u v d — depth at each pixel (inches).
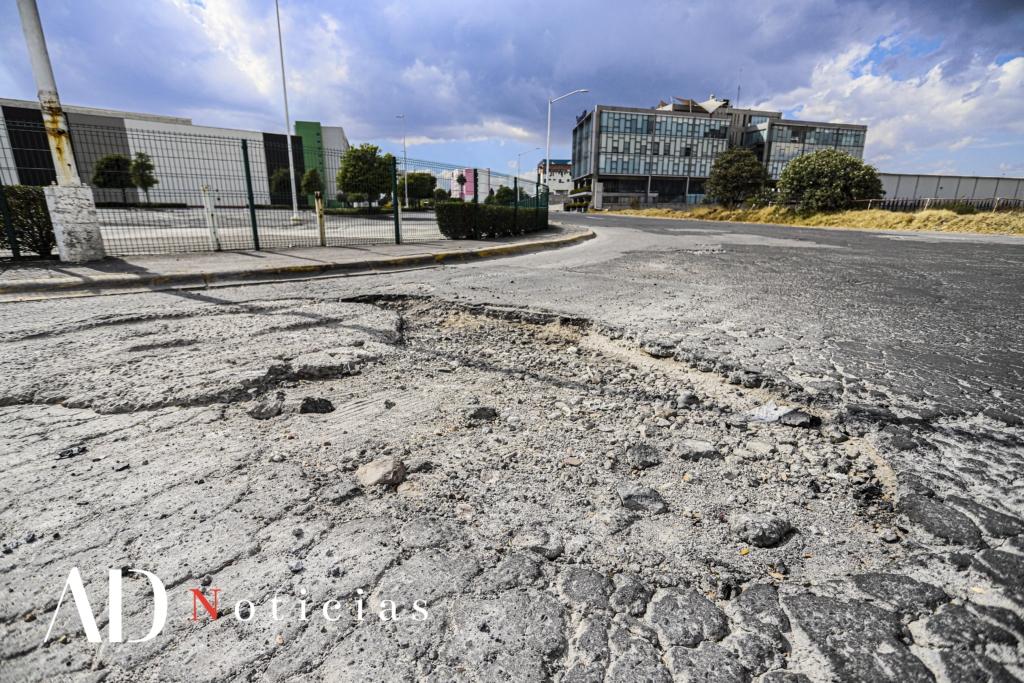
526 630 53.4
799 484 82.2
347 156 1496.1
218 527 68.6
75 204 297.0
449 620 54.4
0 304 201.5
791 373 131.7
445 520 71.7
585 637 52.7
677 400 116.5
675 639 52.6
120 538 66.1
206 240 447.8
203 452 89.0
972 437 97.8
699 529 70.8
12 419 99.9
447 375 132.0
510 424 103.9
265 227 624.4
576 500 77.3
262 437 95.3
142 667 48.6
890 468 86.7
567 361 146.1
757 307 213.2
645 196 2888.8
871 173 1162.0
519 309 204.7
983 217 832.9
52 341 148.5
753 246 523.8
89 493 75.9
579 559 64.4
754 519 71.9
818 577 61.7
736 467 87.8
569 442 96.3
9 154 301.6
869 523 72.3
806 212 1203.2
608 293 242.7
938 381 126.7
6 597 56.5
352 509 73.5
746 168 1756.9
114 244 410.0
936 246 532.7
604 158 2923.2
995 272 327.9
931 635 53.0
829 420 105.7
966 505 75.4
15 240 303.3
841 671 48.8
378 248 427.2
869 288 264.4
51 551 63.5
